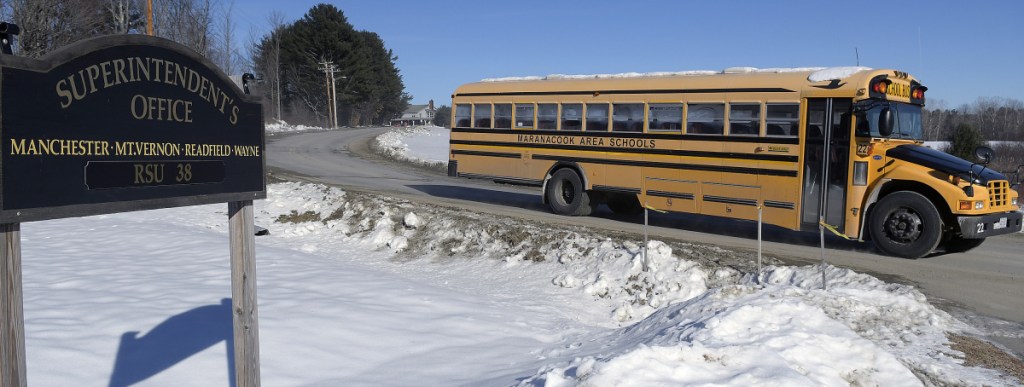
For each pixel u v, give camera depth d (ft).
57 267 31.27
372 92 305.12
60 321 21.59
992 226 36.45
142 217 51.78
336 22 286.25
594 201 50.44
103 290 26.27
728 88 42.01
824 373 16.20
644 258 35.09
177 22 172.55
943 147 107.76
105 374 17.72
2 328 10.70
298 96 294.46
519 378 17.15
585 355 19.52
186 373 18.02
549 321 27.14
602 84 47.83
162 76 12.64
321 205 57.16
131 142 12.12
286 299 25.16
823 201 38.75
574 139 49.39
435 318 24.58
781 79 40.19
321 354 19.81
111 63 11.75
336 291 27.17
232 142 14.19
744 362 15.66
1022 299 29.40
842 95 37.86
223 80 13.88
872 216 37.81
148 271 30.40
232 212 14.71
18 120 10.43
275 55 280.31
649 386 14.14
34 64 10.55
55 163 10.96
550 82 50.88
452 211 50.60
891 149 37.32
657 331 20.83
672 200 44.65
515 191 71.00
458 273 40.34
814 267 32.35
